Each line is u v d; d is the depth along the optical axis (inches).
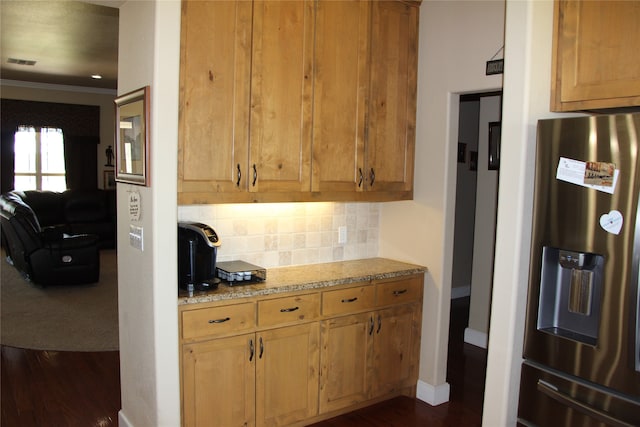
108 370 156.5
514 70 87.4
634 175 72.4
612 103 81.7
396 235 149.8
